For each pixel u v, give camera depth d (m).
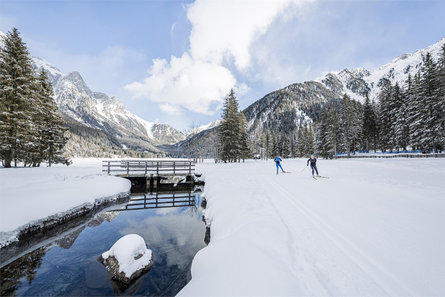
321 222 5.11
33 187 10.28
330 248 3.89
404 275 2.94
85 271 5.29
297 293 2.71
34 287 4.66
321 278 3.04
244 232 4.77
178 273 5.12
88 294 4.41
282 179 11.73
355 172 13.33
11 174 12.42
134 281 4.81
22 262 5.79
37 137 18.70
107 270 5.21
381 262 3.31
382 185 8.62
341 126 41.19
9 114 16.19
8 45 17.39
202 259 4.20
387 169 13.99
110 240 7.31
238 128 33.91
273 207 6.50
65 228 8.55
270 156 65.12
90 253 6.30
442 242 3.66
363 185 8.85
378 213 5.30
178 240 7.14
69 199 9.69
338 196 7.19
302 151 59.72
